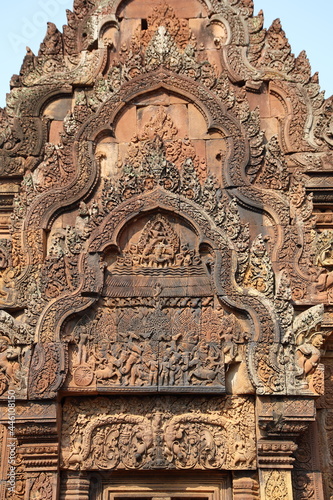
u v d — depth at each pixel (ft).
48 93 36.06
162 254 32.81
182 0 37.32
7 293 32.60
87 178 33.86
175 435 31.14
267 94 36.24
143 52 35.78
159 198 32.78
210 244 32.22
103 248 32.24
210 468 30.81
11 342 30.89
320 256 33.27
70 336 31.58
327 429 33.40
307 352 30.55
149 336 31.81
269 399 30.45
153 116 35.22
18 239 33.30
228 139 34.27
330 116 35.60
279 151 34.47
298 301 32.32
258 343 30.86
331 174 34.94
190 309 32.24
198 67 35.37
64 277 32.07
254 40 36.76
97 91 35.29
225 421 31.37
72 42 36.91
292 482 31.32
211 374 31.19
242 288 31.68
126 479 31.63
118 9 37.24
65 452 30.94
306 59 36.58
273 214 33.40
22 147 35.27
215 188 33.47
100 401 31.81
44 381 30.37
